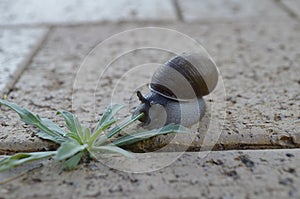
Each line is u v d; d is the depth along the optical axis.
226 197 0.17
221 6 0.39
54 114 0.22
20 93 0.24
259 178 0.18
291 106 0.22
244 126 0.21
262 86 0.24
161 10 0.38
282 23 0.34
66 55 0.28
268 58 0.28
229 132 0.20
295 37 0.31
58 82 0.25
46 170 0.18
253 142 0.20
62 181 0.18
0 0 0.41
